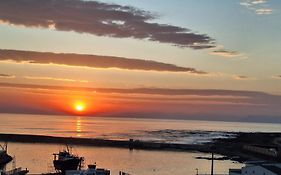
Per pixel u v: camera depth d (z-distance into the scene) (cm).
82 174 11406
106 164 16675
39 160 16950
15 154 18850
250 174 10662
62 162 14188
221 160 19188
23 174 12712
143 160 18338
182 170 15562
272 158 18788
